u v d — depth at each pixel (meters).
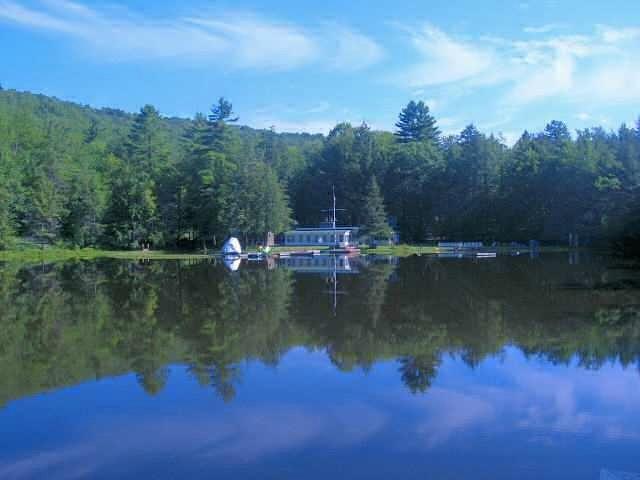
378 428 10.69
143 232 77.38
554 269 43.06
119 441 10.14
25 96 132.38
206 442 10.07
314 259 62.88
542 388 13.06
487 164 93.44
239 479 8.63
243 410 11.72
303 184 103.94
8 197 67.88
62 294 30.41
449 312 23.50
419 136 110.19
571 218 79.62
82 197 75.06
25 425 10.98
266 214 78.06
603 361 15.33
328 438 10.20
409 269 45.97
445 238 95.06
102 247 77.50
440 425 10.80
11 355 16.42
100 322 21.77
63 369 14.94
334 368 14.91
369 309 24.45
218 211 77.62
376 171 100.50
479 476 8.70
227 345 17.70
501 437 10.21
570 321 21.05
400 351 16.78
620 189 70.19
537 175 84.88
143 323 21.52
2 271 46.06
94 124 113.75
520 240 86.56
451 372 14.49
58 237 73.75
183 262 57.75
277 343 17.95
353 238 87.75
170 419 11.23
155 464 9.20
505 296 28.11
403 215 98.81
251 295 29.41
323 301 26.95
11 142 78.62
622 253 62.91
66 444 10.03
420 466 9.05
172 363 15.52
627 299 26.31
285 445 9.91
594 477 8.65
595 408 11.69
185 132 98.56
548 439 10.10
